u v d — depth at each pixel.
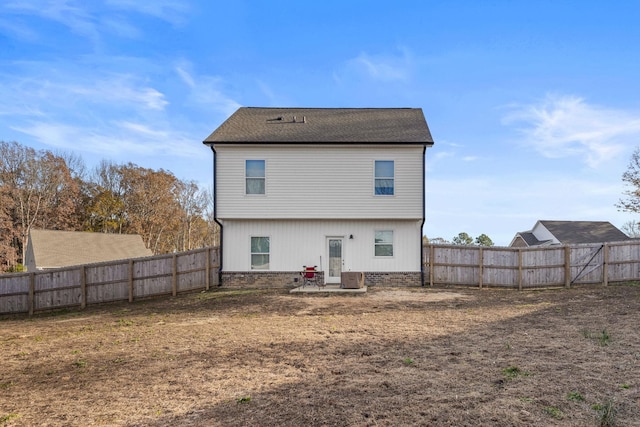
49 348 8.57
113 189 49.16
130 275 17.00
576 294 13.97
